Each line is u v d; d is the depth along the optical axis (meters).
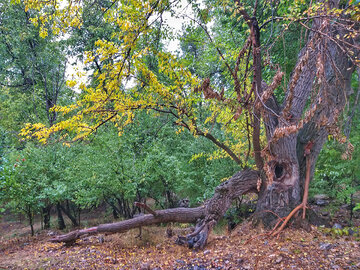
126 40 3.17
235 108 3.35
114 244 5.83
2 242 7.56
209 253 4.68
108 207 11.23
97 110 4.36
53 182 8.01
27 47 14.83
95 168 7.46
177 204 8.62
